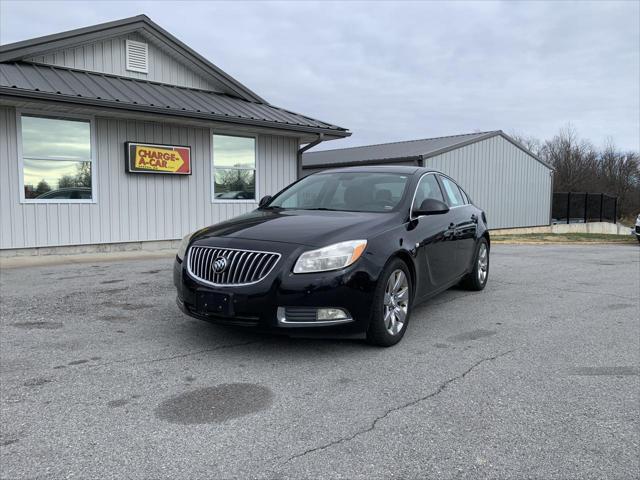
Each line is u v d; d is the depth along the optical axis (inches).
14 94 320.2
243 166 485.4
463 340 181.3
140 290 257.8
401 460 101.4
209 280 159.0
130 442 107.5
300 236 160.1
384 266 164.1
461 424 116.8
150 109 379.2
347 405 126.2
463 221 241.4
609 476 96.5
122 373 145.8
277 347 169.8
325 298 151.3
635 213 1845.5
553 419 119.8
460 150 804.0
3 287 262.4
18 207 362.0
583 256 459.5
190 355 161.3
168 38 451.8
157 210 432.8
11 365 151.4
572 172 1888.5
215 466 98.8
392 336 170.2
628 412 124.0
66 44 398.0
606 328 199.8
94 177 395.2
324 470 97.6
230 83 491.8
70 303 228.7
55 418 118.0
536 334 190.4
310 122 486.9
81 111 371.6
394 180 211.5
